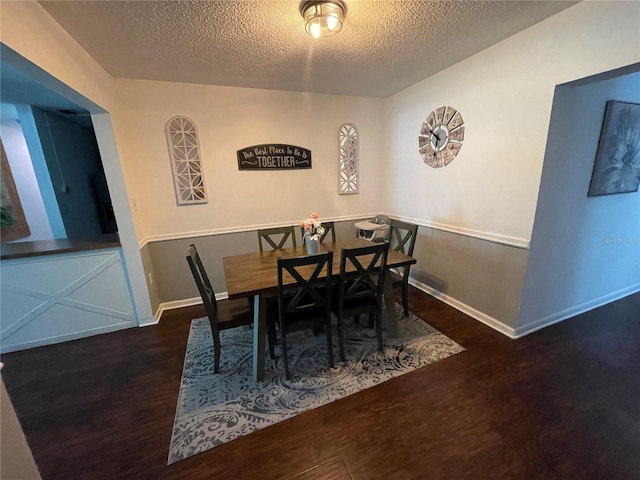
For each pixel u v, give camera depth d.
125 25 1.68
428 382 1.86
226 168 3.01
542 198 2.04
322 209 3.57
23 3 1.29
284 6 1.56
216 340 1.98
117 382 1.97
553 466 1.31
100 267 2.53
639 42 1.43
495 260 2.39
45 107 3.25
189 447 1.47
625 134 2.28
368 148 3.65
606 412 1.59
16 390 1.92
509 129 2.14
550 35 1.79
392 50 2.18
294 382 1.91
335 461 1.38
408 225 2.70
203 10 1.57
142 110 2.63
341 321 2.05
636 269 2.95
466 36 2.00
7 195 3.54
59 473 1.36
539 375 1.89
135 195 2.68
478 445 1.43
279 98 3.07
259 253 2.57
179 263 3.05
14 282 2.30
